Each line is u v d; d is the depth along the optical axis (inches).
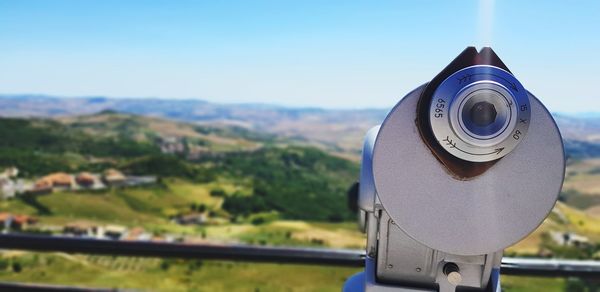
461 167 37.2
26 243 74.9
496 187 37.7
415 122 37.9
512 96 34.2
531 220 37.9
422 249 42.6
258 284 978.7
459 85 35.1
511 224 38.0
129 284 836.6
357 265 72.8
